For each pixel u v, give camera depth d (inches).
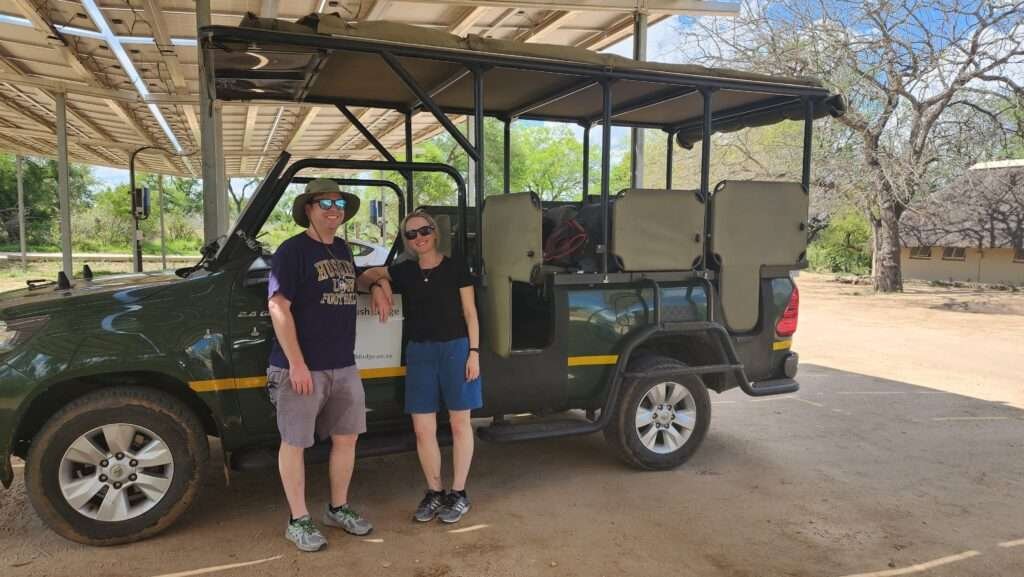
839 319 549.3
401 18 380.2
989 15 618.5
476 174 166.1
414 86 158.4
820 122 707.4
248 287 147.8
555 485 177.3
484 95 212.5
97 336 136.5
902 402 271.6
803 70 651.5
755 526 153.5
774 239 195.2
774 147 735.1
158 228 2001.7
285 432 136.0
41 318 135.8
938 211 886.4
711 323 185.6
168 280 151.9
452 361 149.7
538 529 150.4
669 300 185.8
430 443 152.3
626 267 176.1
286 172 153.0
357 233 812.0
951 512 162.9
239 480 178.2
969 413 255.0
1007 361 363.9
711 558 138.2
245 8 351.6
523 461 195.9
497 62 161.6
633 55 357.7
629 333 181.8
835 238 1174.3
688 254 183.3
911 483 181.9
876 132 676.1
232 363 145.4
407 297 151.2
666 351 199.2
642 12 351.6
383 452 154.9
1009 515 161.6
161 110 605.0
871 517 159.3
